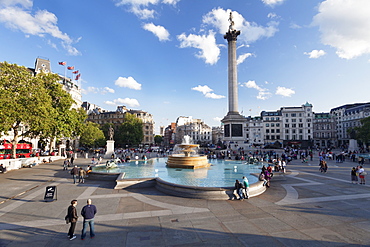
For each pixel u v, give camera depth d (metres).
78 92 80.69
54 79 40.81
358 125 94.69
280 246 7.39
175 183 16.33
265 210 11.24
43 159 37.47
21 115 27.05
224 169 25.52
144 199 13.51
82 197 14.18
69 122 43.22
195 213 10.83
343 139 103.38
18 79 28.98
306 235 8.23
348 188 16.41
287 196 14.09
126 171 23.97
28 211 11.37
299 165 32.16
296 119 97.69
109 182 19.42
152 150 71.38
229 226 9.14
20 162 30.00
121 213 10.91
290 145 94.75
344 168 28.50
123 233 8.57
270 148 69.25
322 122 102.56
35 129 31.00
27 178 21.48
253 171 23.73
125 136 86.69
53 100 41.09
